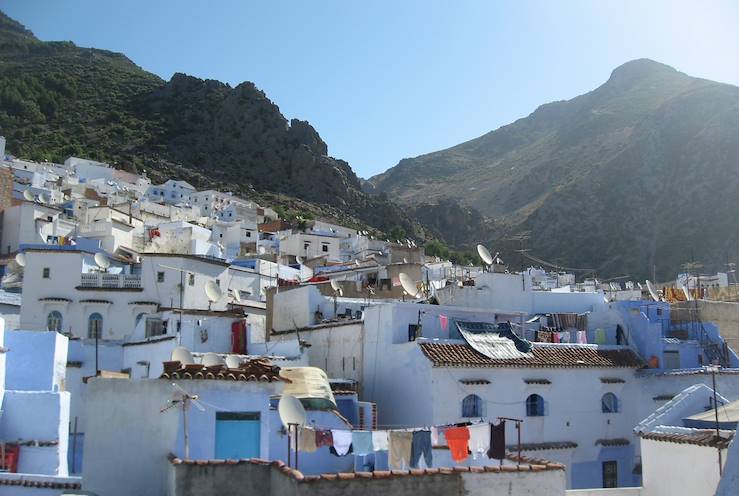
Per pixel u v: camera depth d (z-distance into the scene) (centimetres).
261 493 2064
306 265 9312
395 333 3866
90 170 15488
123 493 2212
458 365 3606
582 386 4022
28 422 2869
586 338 4556
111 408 2278
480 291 4647
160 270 5609
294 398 2330
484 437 2553
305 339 4409
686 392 2997
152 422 2270
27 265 5475
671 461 2666
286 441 2828
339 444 2345
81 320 5428
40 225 7825
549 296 4891
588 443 3947
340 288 5269
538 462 2300
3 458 2752
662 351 4331
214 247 7775
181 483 2028
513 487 2094
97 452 2245
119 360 4175
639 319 4462
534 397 3872
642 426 2878
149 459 2242
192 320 4172
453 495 2027
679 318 4728
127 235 7831
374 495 1950
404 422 3666
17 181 11112
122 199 12112
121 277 5597
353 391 3625
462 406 3606
